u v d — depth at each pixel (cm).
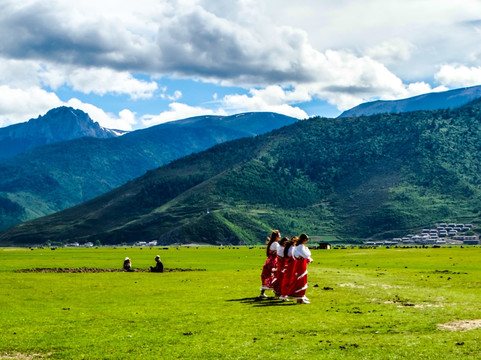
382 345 1881
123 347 1931
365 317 2431
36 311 2759
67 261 9081
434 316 2411
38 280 4716
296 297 2995
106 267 7194
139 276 5244
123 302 3117
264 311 2672
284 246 3164
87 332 2194
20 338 2086
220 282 4409
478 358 1692
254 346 1906
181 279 4791
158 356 1802
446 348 1817
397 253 11744
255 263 8356
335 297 3195
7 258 10644
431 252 12069
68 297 3391
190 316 2542
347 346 1881
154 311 2717
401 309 2642
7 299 3281
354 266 6744
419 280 4303
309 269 5966
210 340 2017
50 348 1936
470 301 2903
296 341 1972
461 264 6938
